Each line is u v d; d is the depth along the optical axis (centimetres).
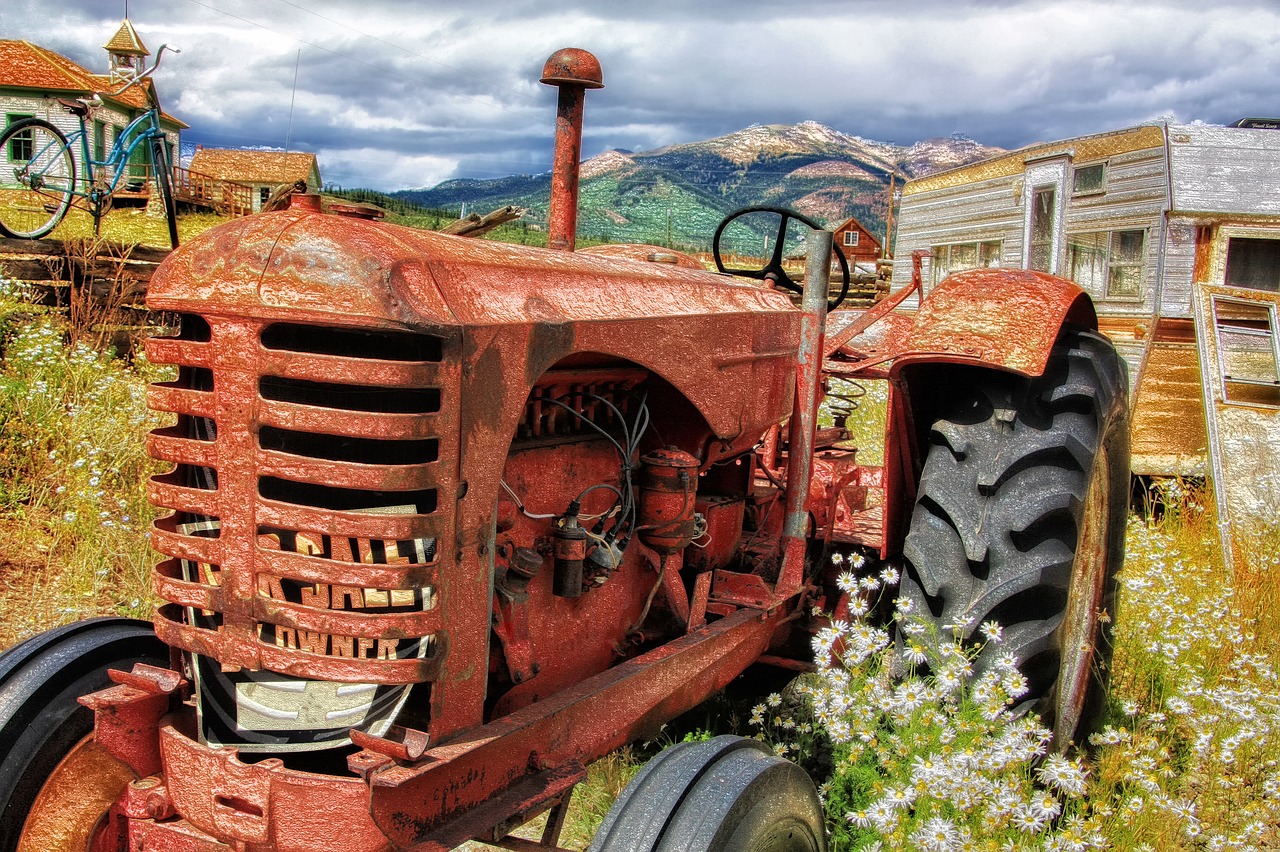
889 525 357
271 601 193
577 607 263
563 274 234
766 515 366
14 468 527
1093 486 336
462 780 201
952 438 314
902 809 263
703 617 306
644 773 217
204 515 208
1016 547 297
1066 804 294
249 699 212
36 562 458
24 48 3038
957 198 1174
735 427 296
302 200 202
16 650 242
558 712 224
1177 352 796
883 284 1781
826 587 397
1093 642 360
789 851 229
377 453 198
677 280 282
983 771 264
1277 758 327
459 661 201
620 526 266
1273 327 687
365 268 185
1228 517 607
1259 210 785
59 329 661
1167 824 294
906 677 308
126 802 213
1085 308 343
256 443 191
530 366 210
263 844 194
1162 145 807
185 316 205
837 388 947
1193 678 335
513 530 237
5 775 224
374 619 189
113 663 247
